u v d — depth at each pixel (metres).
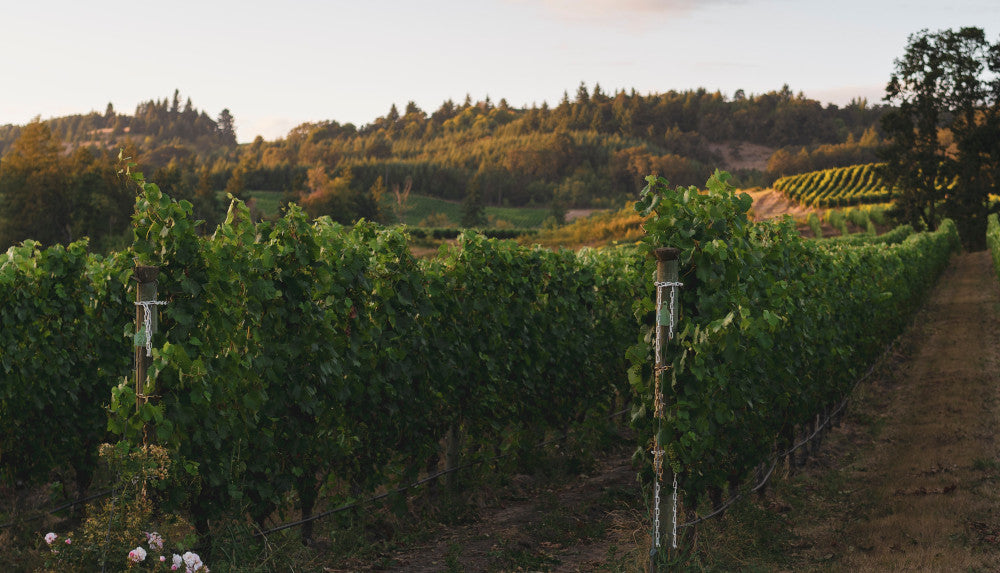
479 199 127.69
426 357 7.91
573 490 9.09
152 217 5.37
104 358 7.67
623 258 12.41
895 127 59.06
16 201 72.75
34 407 7.41
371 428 7.23
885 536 6.88
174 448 5.29
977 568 5.94
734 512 7.34
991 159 57.38
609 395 11.27
